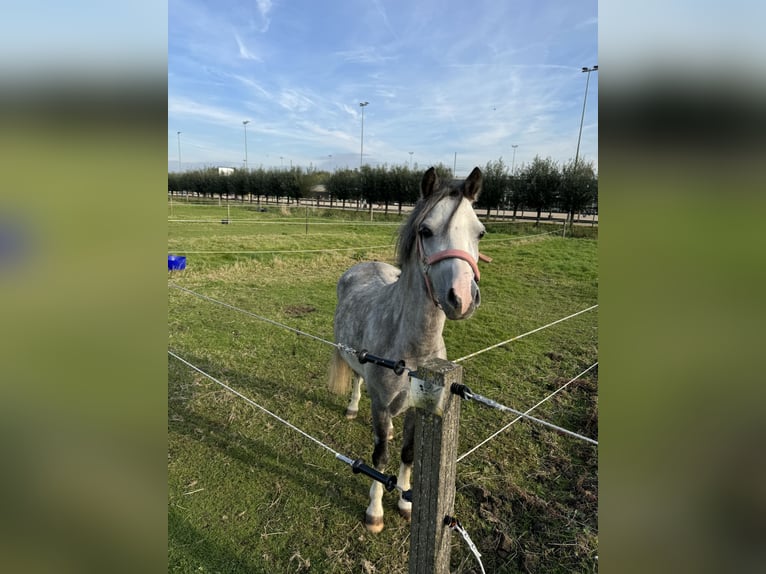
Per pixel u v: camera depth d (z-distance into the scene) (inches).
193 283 270.4
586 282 311.6
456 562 79.1
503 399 136.6
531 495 94.5
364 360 63.1
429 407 42.8
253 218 706.8
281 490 95.0
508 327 210.7
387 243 450.9
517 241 500.1
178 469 100.7
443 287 57.9
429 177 66.7
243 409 126.3
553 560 79.0
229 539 82.0
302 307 227.8
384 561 78.5
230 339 178.9
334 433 116.3
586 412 129.5
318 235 494.0
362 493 95.1
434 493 44.8
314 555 79.4
